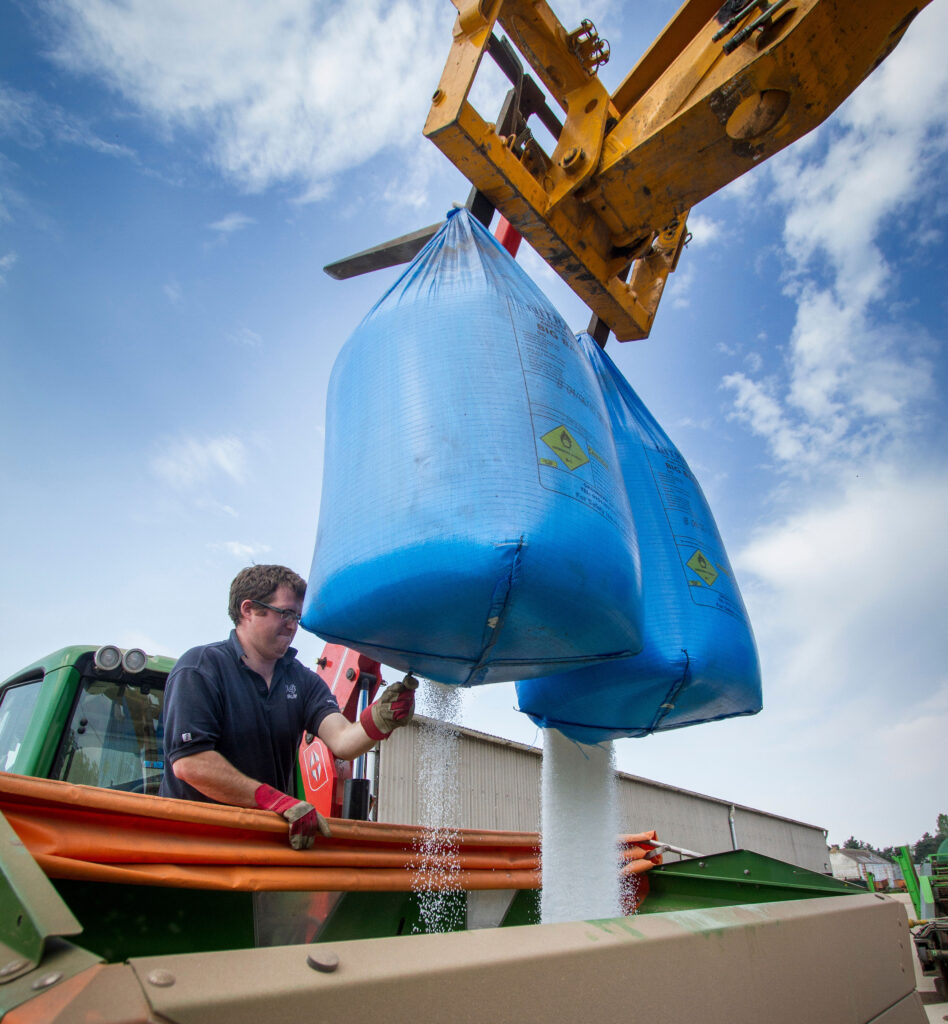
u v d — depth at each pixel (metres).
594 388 1.75
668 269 2.70
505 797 10.33
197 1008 0.57
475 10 1.90
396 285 1.78
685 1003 1.04
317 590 1.48
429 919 1.77
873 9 1.70
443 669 1.54
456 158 1.92
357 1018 0.66
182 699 1.59
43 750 2.07
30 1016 0.53
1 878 0.71
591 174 2.04
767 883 2.48
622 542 1.49
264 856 1.35
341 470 1.52
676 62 2.04
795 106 1.84
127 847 1.13
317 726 1.90
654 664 1.77
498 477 1.35
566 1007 0.85
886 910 1.92
